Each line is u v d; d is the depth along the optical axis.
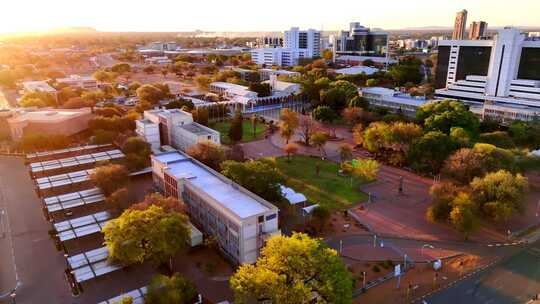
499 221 118.62
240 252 94.94
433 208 114.62
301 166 166.88
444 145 146.75
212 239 103.62
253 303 72.88
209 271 95.50
